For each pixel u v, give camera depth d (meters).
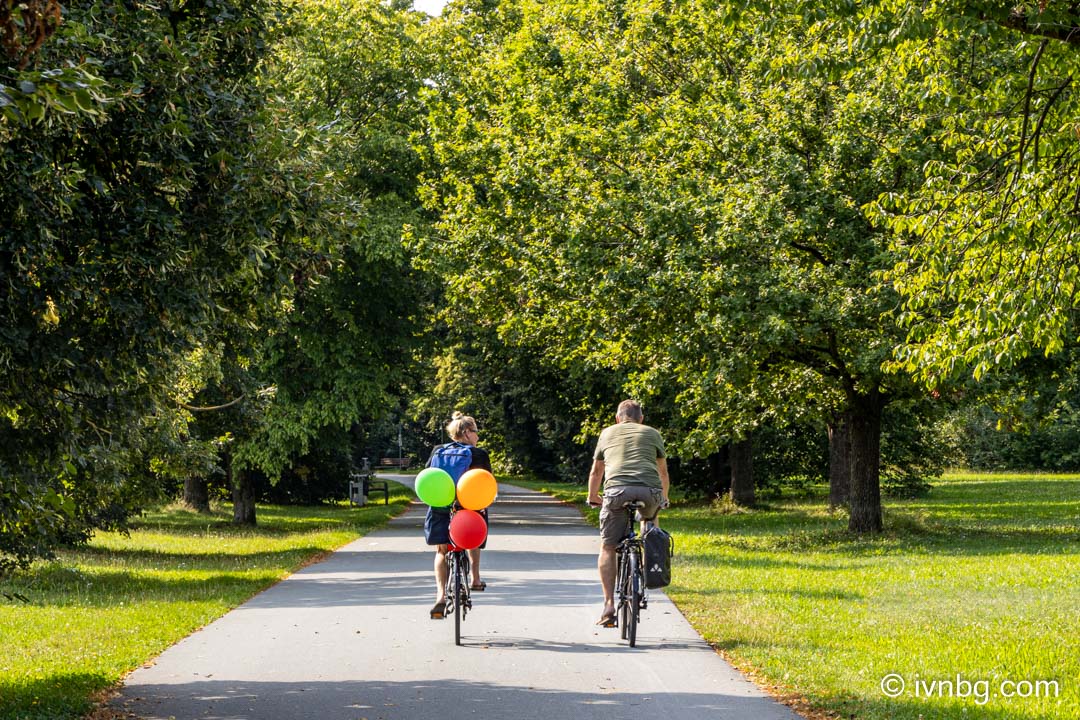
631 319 28.92
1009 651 12.43
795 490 69.00
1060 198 13.64
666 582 12.77
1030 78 13.80
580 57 37.28
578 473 69.50
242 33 11.30
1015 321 13.19
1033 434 100.19
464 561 13.95
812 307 25.95
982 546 29.00
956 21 13.45
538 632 14.27
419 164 43.56
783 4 14.59
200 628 15.05
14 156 8.45
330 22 44.50
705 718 9.45
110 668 12.02
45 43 8.58
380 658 12.49
